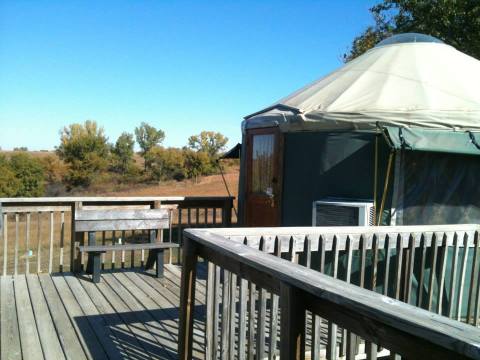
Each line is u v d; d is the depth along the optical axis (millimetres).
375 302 1582
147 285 5379
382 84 6266
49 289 5168
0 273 7395
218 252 2781
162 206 6512
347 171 5656
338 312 1793
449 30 14172
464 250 3893
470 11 13625
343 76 6910
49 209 5859
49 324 4102
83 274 5828
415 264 4742
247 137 7133
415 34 7613
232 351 2758
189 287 3053
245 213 7141
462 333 1289
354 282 4973
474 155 5379
